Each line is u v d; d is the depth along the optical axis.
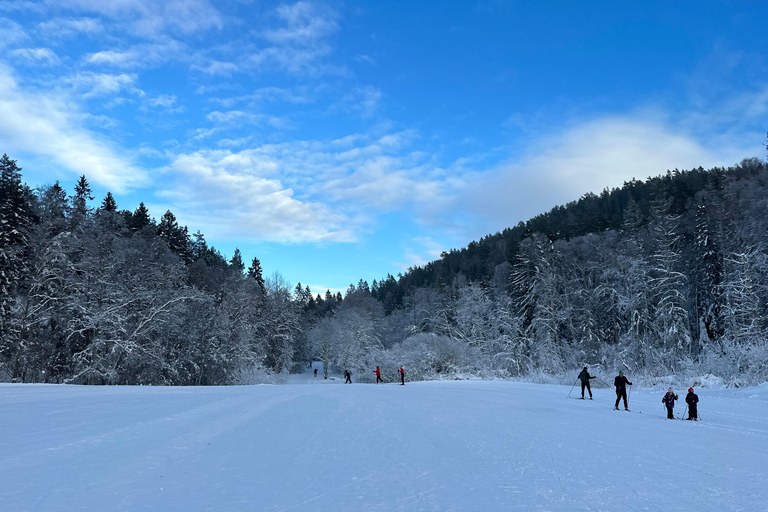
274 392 23.34
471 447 9.69
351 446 9.58
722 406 18.75
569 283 57.38
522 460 8.49
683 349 42.47
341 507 5.63
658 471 7.73
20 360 35.59
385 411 15.71
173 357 45.34
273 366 70.88
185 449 8.94
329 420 13.27
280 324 71.75
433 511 5.49
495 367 51.34
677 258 46.78
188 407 15.47
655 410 17.92
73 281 38.06
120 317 38.06
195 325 47.12
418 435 11.04
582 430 12.30
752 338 36.53
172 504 5.63
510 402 19.80
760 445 10.36
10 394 18.59
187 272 54.03
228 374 50.16
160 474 7.07
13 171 37.81
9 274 34.41
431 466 7.93
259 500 5.87
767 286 42.03
